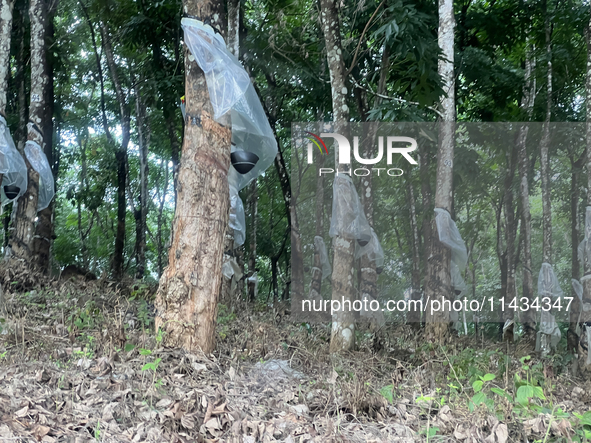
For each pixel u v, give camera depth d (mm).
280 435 3973
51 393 4188
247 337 7180
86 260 21969
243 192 19766
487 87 14648
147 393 4332
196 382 5004
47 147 12211
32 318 7152
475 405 4410
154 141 20250
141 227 17438
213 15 6168
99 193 19734
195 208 6059
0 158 8805
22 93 14062
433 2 12023
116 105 19469
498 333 15477
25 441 3377
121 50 17172
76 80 19000
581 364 7746
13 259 10977
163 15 13992
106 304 8812
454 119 10555
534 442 3871
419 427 4328
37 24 11891
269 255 20938
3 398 3898
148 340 6047
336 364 6629
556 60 13930
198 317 5988
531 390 4230
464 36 14438
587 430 4203
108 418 3877
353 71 12578
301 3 13203
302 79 14797
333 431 3992
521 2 13641
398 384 5789
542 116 14406
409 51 9891
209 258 6070
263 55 14469
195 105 6137
